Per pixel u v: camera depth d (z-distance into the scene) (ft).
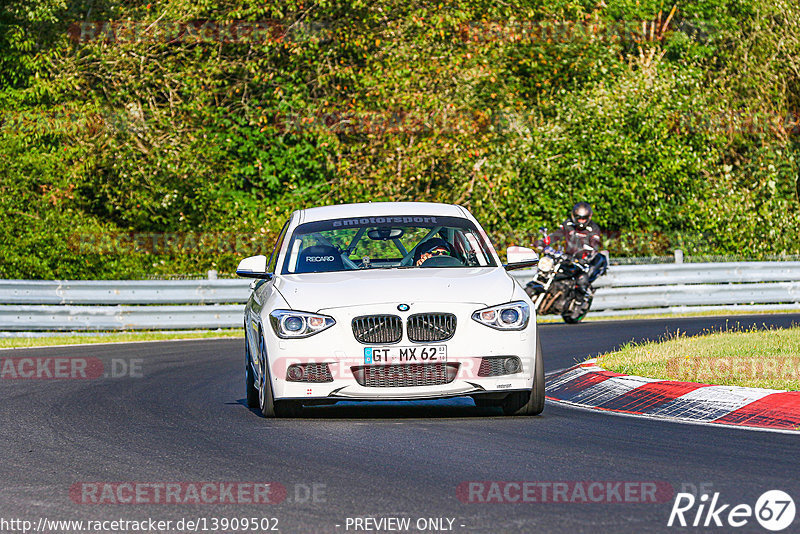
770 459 84.17
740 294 261.65
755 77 376.07
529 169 318.24
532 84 348.18
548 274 231.30
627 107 322.34
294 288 110.63
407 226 121.60
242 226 313.73
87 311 232.73
